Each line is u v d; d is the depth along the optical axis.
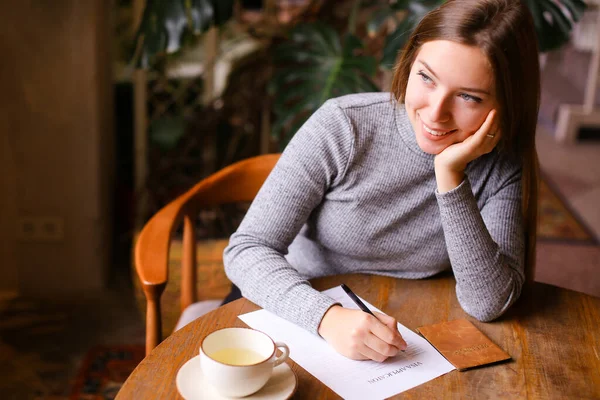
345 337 0.96
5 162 2.44
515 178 1.24
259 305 1.10
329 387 0.89
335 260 1.30
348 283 1.19
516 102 1.05
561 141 4.38
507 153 1.23
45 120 2.40
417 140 1.09
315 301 1.03
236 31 2.66
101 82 2.49
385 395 0.88
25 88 2.36
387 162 1.20
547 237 2.87
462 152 1.05
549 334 1.06
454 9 1.00
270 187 1.20
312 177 1.19
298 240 1.35
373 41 2.57
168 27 2.03
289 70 2.22
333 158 1.19
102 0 2.49
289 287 1.06
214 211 2.53
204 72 2.63
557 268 2.61
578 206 3.30
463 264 1.09
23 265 2.57
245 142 2.67
